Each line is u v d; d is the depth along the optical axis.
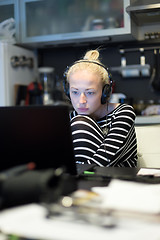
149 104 3.15
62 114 0.84
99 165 1.14
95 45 3.34
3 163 0.88
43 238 0.47
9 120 0.85
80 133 1.17
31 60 3.36
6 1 3.19
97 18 3.00
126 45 3.21
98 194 0.67
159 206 0.59
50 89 3.34
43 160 0.87
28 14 3.20
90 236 0.47
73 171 0.89
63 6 3.11
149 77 3.19
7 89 2.93
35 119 0.84
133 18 2.95
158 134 1.52
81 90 1.18
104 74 1.22
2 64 2.89
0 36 3.01
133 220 0.53
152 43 3.18
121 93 3.27
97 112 1.33
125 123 1.27
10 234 0.49
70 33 3.04
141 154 1.52
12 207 0.59
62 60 3.49
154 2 2.71
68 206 0.61
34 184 0.59
